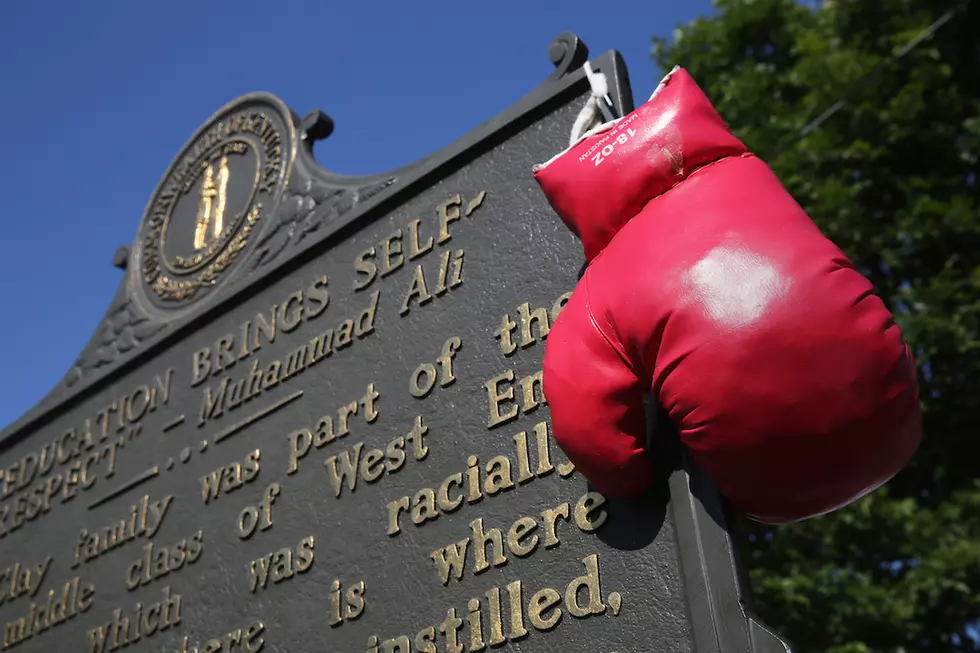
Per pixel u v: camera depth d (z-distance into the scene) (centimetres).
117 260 464
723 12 1159
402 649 263
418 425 290
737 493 195
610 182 221
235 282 393
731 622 197
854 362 179
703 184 210
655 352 197
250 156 423
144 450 393
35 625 397
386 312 321
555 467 248
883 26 975
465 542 260
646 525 222
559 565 235
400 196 336
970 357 813
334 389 326
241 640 311
